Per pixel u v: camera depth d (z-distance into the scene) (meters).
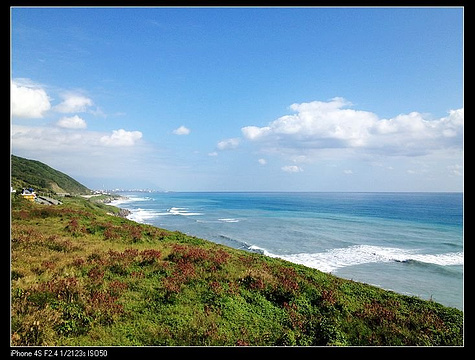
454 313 14.18
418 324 12.77
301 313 12.82
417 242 53.12
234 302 12.57
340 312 13.33
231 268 16.81
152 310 11.15
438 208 134.62
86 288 12.12
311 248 47.47
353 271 33.94
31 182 128.38
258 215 111.69
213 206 175.12
